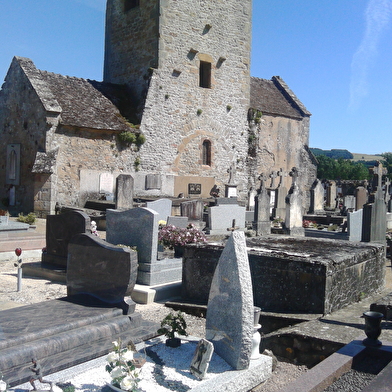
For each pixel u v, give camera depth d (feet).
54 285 27.68
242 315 14.39
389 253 39.65
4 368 13.78
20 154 66.44
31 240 41.04
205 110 82.38
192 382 13.74
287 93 108.06
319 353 17.13
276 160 98.43
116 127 69.26
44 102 62.28
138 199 64.54
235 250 14.89
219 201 60.54
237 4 86.53
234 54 86.58
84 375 14.30
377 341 16.25
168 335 16.69
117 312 18.15
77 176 65.67
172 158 77.77
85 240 20.12
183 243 31.17
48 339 15.25
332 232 48.16
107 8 84.84
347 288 22.38
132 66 79.36
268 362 15.43
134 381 13.02
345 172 204.64
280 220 59.98
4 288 26.81
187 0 78.89
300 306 21.15
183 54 78.74
